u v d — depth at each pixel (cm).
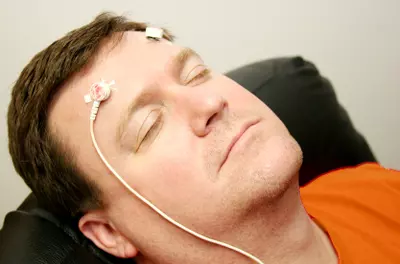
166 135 69
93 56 73
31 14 107
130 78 70
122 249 81
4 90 111
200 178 67
